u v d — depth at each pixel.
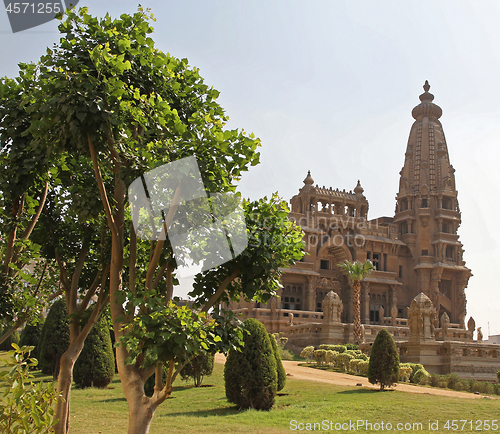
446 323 60.03
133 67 9.10
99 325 21.09
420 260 76.88
